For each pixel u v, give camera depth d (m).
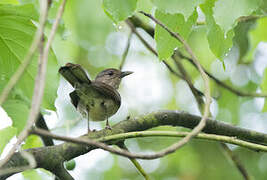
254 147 6.59
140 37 11.29
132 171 15.15
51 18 6.34
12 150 4.32
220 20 5.72
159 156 4.93
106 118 10.45
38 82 4.44
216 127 8.55
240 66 14.90
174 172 15.42
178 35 6.32
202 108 10.60
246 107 14.68
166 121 8.28
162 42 6.88
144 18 9.28
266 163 14.96
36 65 6.53
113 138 6.56
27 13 6.31
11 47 6.69
